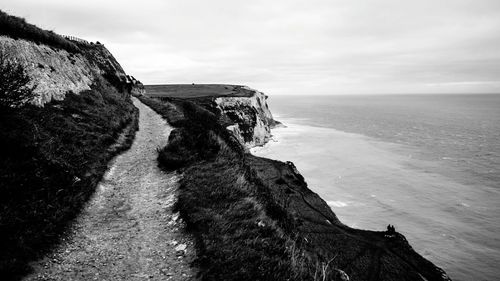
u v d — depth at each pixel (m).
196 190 10.63
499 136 105.81
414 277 14.01
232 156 15.48
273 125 108.50
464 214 36.56
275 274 6.57
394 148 78.75
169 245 7.86
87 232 8.15
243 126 68.88
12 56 14.85
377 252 15.63
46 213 7.78
